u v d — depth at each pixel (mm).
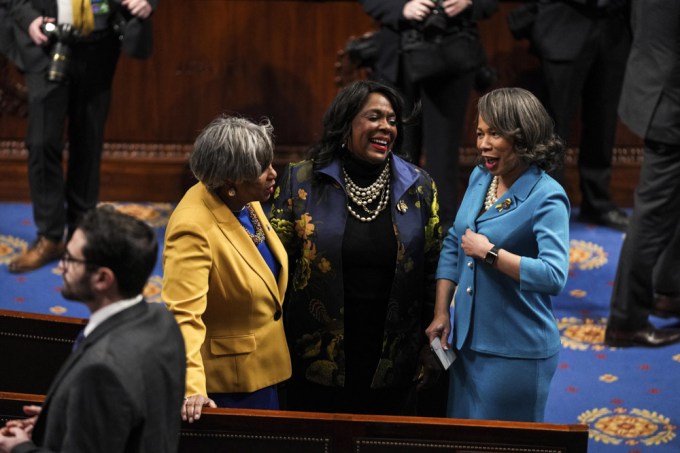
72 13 22484
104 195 27047
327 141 13961
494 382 13750
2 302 21609
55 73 22047
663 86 19109
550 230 13227
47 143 22938
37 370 14734
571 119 25391
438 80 23359
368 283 14102
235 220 12914
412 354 14523
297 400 14805
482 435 12266
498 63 26969
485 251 13312
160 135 26953
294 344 14492
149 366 9445
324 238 13891
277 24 26500
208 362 13141
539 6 25094
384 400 14773
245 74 26734
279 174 26875
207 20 26359
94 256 9445
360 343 14367
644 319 20562
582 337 21000
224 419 12281
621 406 18469
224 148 12406
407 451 12383
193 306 12438
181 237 12578
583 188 26344
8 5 22828
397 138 14359
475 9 22922
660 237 19938
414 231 14047
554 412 18250
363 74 26812
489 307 13680
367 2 23422
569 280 23422
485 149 13352
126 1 22531
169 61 26500
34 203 23344
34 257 23172
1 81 26203
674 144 19250
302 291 14219
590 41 24734
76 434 9086
